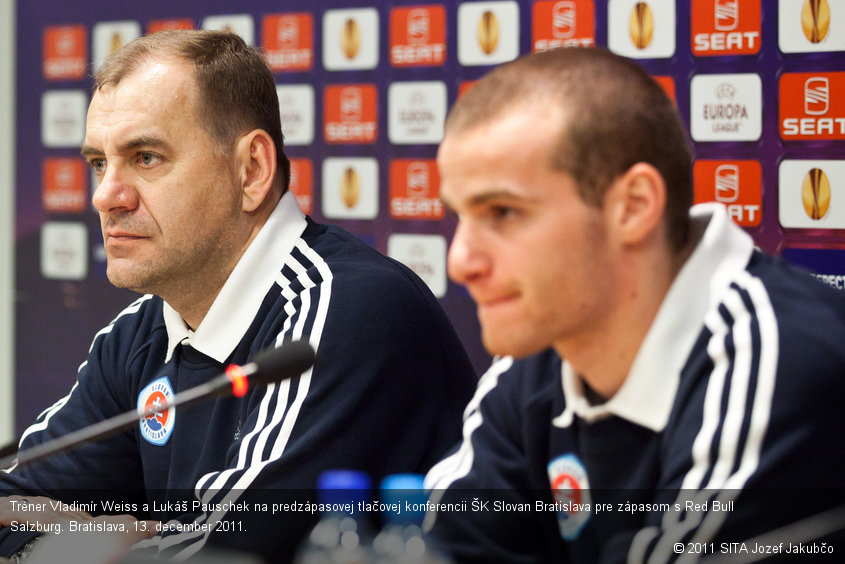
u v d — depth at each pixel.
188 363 3.16
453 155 1.84
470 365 3.35
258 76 3.21
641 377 1.96
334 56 4.65
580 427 2.12
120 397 3.46
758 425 1.82
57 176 5.25
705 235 2.00
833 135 3.79
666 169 1.88
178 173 3.01
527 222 1.81
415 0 4.46
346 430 2.84
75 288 5.25
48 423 3.55
